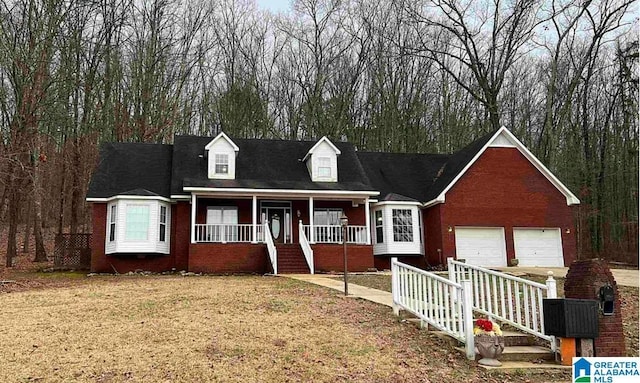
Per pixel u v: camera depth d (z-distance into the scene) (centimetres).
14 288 1630
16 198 2572
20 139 2412
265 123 4084
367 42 4125
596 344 820
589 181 3778
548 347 891
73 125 3212
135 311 1109
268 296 1305
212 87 4131
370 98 4072
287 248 2397
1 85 2673
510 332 969
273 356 814
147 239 2303
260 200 2608
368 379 738
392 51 4050
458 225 2592
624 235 3769
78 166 3148
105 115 3491
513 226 2639
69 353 816
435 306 937
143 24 3772
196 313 1082
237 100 4078
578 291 862
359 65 4128
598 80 3938
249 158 2695
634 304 1330
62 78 2770
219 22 4191
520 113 4184
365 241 2528
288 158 2769
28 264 2627
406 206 2645
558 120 3631
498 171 2678
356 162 2838
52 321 1024
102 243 2352
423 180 2908
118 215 2295
